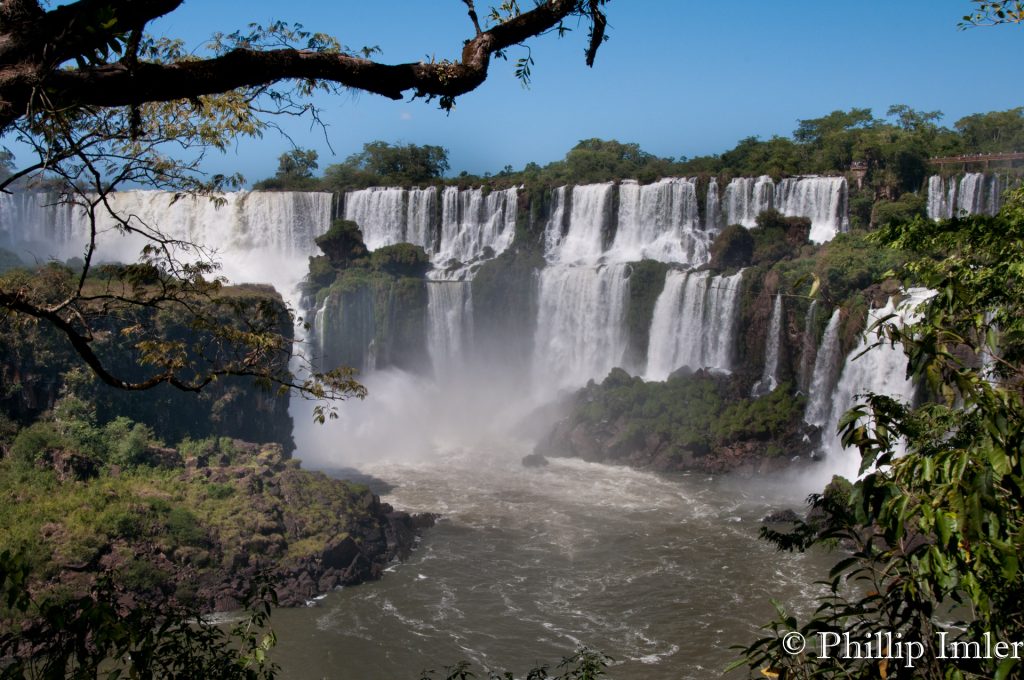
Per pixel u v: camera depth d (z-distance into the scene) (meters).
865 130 79.06
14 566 7.48
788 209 69.19
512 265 69.62
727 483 50.97
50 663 8.39
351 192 81.94
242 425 47.72
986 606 6.20
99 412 42.03
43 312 8.52
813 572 37.53
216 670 11.06
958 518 5.82
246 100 10.95
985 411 6.27
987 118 93.75
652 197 71.75
